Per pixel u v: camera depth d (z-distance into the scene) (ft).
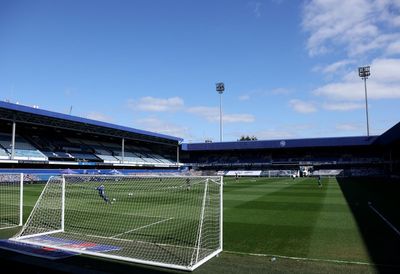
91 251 25.35
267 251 26.11
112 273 20.72
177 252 25.68
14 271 22.15
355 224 37.68
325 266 22.27
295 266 22.29
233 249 26.76
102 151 183.52
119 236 31.76
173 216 43.39
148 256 24.50
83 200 60.29
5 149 133.69
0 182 97.76
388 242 29.04
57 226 36.42
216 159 243.40
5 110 116.67
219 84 235.61
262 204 58.39
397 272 21.11
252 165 229.45
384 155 208.64
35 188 91.61
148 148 232.94
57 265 21.86
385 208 50.93
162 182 72.43
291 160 226.99
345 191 85.35
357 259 23.95
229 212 48.21
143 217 42.60
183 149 236.43
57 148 158.92
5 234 32.09
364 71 207.62
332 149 222.69
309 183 126.21
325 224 37.91
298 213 47.03
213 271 21.33
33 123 133.49
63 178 35.45
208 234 32.73
